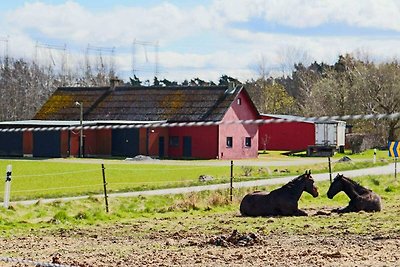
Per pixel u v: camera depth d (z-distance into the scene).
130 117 74.69
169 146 72.56
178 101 74.44
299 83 127.00
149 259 16.03
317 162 61.75
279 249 17.05
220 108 71.69
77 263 15.54
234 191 31.20
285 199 24.77
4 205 25.20
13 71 124.19
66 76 131.62
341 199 30.69
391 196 32.00
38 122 71.69
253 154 74.12
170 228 21.83
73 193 31.23
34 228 22.05
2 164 55.66
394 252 16.16
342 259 15.32
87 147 69.81
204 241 18.81
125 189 33.16
